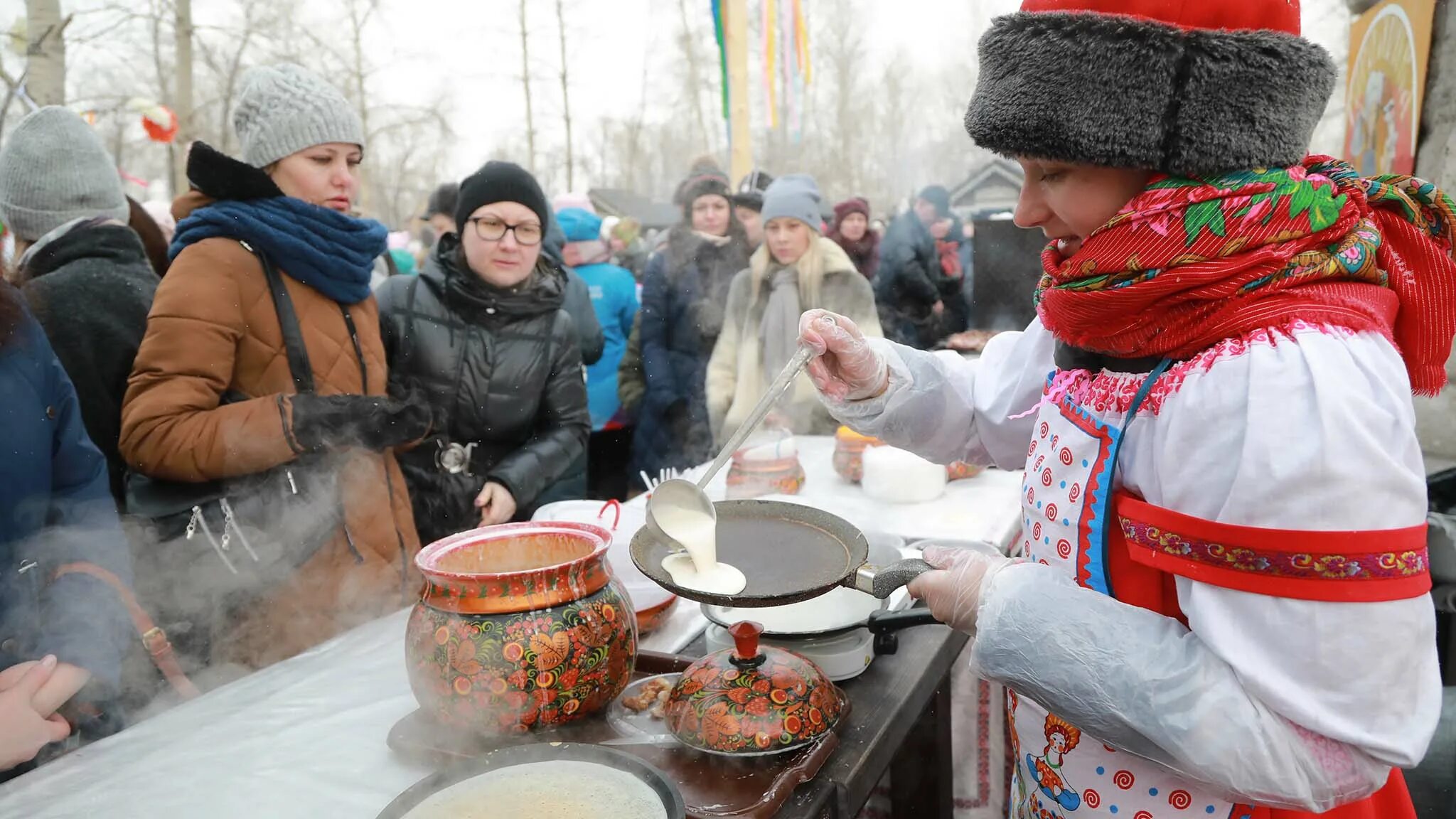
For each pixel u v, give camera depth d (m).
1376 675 0.68
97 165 1.90
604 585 1.02
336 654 1.27
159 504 1.55
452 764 0.93
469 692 0.93
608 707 1.05
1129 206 0.78
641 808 0.77
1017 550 1.89
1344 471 0.67
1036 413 1.17
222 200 1.65
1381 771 0.71
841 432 2.29
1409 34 2.61
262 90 1.74
